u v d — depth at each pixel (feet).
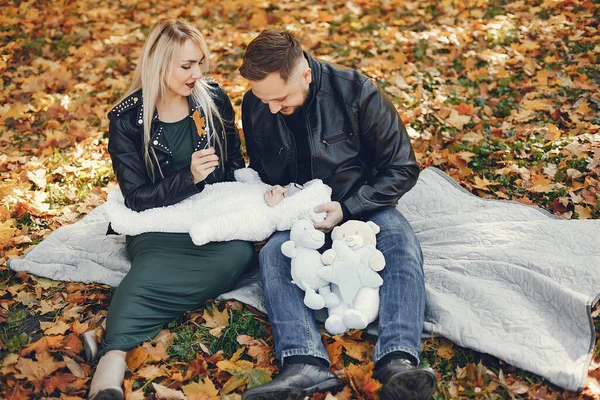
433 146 14.16
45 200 13.20
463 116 14.93
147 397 8.75
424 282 9.48
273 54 8.81
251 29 20.33
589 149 13.15
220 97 10.85
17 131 15.85
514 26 18.54
